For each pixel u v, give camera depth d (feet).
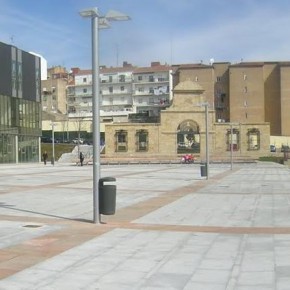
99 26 43.06
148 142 265.75
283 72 390.83
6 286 23.15
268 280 24.09
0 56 200.75
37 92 234.79
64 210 51.93
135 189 78.95
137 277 24.88
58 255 29.78
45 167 183.32
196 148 266.36
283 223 42.37
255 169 163.12
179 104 265.54
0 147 201.87
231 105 394.52
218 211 51.01
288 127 388.98
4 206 55.31
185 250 31.35
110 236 36.37
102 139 345.92
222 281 24.09
